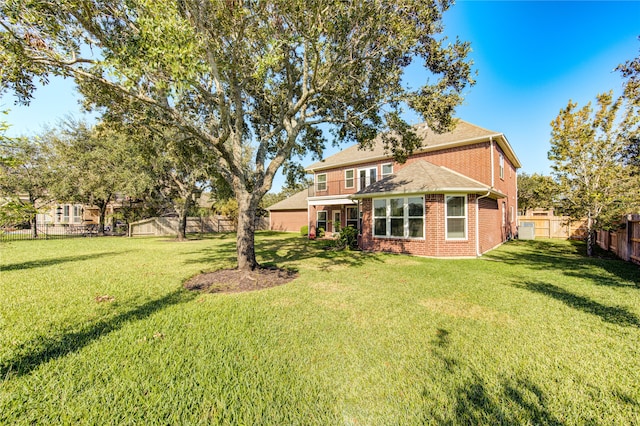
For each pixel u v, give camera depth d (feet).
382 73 23.31
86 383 7.97
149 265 27.48
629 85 21.12
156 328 11.89
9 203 9.32
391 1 18.07
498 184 44.75
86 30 14.98
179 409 6.95
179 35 11.87
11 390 7.58
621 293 17.03
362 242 40.37
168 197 65.21
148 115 19.92
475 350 9.96
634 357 9.48
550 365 8.98
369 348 10.09
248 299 16.11
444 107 21.67
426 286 18.89
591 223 33.27
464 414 6.79
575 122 34.12
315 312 13.87
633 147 26.48
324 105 27.22
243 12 16.10
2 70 12.96
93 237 65.41
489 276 21.95
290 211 86.38
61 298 16.22
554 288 18.28
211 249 41.52
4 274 23.04
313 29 16.61
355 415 6.75
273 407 7.03
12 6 11.37
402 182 37.81
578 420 6.64
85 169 57.72
